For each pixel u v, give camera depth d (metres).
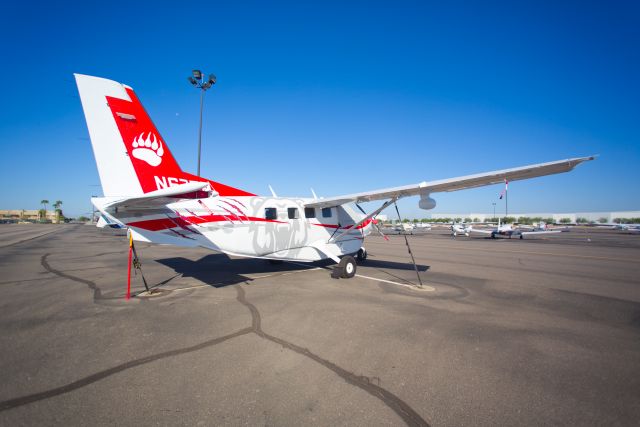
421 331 4.00
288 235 7.66
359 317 4.55
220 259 10.98
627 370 3.01
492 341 3.69
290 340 3.69
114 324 4.24
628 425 2.20
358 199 7.59
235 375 2.87
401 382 2.76
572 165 5.23
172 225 6.02
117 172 5.49
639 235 33.81
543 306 5.25
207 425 2.17
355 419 2.24
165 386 2.68
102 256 11.94
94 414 2.29
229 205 6.77
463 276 8.03
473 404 2.44
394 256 12.76
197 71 12.91
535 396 2.55
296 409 2.36
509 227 27.23
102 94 5.40
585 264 10.45
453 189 6.76
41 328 4.08
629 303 5.47
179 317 4.53
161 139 5.97
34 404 2.41
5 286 6.61
